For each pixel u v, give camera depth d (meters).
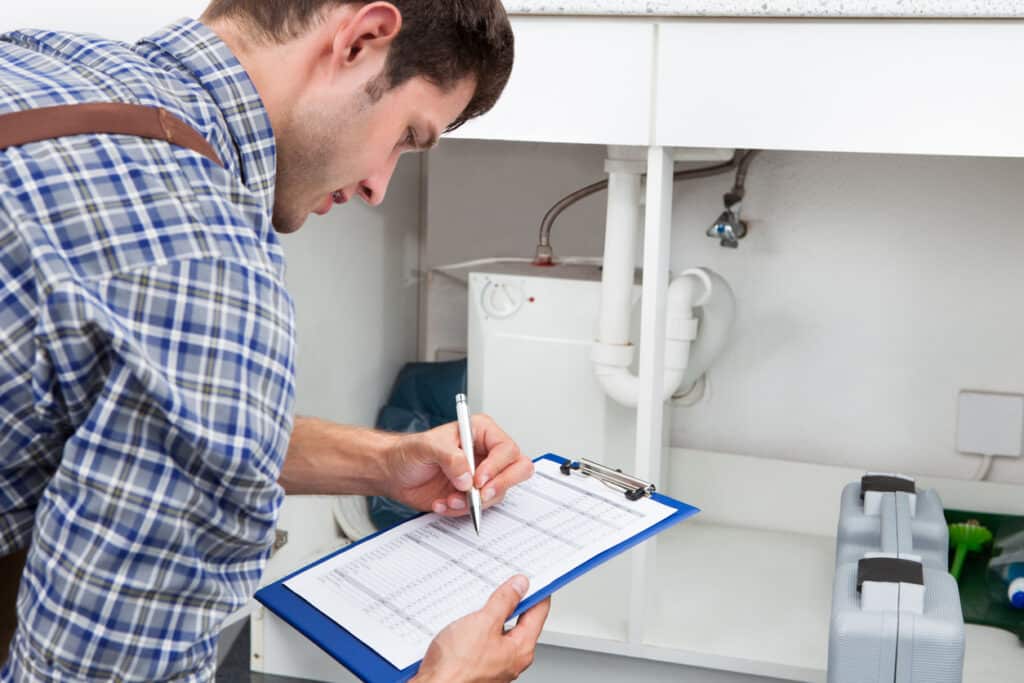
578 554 0.92
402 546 0.96
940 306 1.79
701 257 1.88
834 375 1.86
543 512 1.00
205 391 0.58
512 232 1.99
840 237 1.81
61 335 0.54
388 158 0.79
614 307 1.57
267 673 1.08
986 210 1.74
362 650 0.83
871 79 1.21
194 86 0.68
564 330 1.67
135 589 0.58
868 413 1.85
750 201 1.83
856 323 1.83
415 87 0.74
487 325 1.71
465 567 0.92
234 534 0.61
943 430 1.82
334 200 0.83
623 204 1.54
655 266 1.34
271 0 0.72
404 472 1.00
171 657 0.60
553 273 1.76
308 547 1.78
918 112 1.20
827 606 1.57
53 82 0.64
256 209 0.66
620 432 1.67
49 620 0.59
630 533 0.95
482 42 0.77
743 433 1.92
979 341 1.78
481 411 1.74
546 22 1.29
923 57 1.19
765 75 1.23
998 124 1.18
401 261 2.01
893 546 1.28
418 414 1.93
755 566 1.71
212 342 0.58
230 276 0.60
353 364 1.86
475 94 0.81
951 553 1.68
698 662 1.42
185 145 0.63
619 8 1.23
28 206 0.57
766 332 1.88
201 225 0.60
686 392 1.85
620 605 1.54
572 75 1.29
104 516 0.57
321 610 0.88
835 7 1.17
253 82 0.72
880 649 1.14
